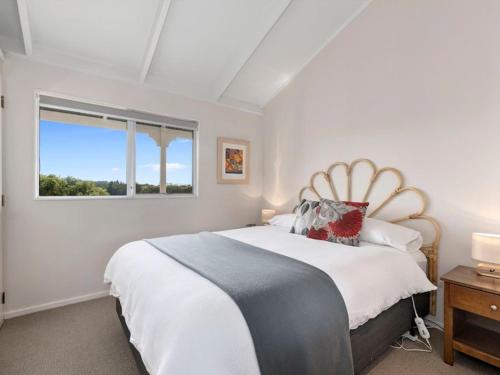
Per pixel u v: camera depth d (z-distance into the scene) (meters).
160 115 3.06
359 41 2.72
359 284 1.47
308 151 3.28
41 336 1.98
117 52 2.58
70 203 2.52
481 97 1.96
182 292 1.18
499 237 1.66
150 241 2.06
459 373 1.60
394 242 2.02
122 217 2.81
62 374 1.59
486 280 1.66
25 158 2.30
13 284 2.26
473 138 2.00
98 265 2.67
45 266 2.41
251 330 1.02
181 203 3.22
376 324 1.59
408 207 2.36
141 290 1.36
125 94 2.80
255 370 0.96
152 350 1.07
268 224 3.43
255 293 1.16
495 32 1.90
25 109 2.29
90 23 2.26
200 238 2.20
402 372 1.60
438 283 2.16
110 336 1.98
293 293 1.23
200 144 3.37
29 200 2.32
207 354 0.93
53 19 2.17
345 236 2.10
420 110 2.28
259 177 3.96
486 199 1.94
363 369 1.55
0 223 2.14
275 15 2.48
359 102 2.74
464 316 1.84
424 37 2.25
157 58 2.76
